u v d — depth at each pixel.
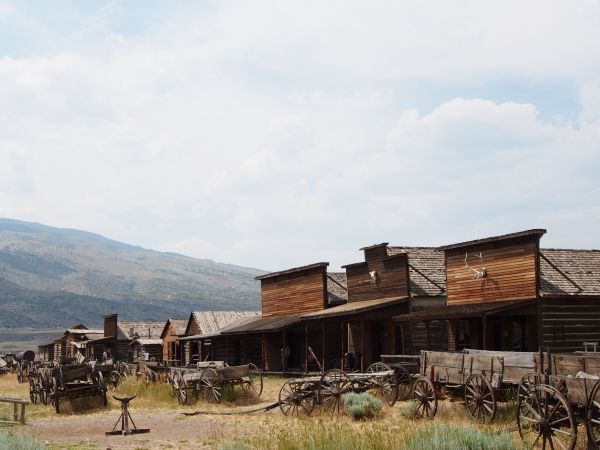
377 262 44.25
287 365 50.91
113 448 18.55
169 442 19.55
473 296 36.44
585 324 33.53
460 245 37.19
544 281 33.62
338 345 48.06
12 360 87.69
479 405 19.81
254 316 62.12
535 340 33.06
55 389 28.03
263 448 17.16
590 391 14.84
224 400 29.94
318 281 49.53
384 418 22.34
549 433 15.40
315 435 17.23
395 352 41.09
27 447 15.25
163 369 38.78
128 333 86.81
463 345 37.81
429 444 14.54
